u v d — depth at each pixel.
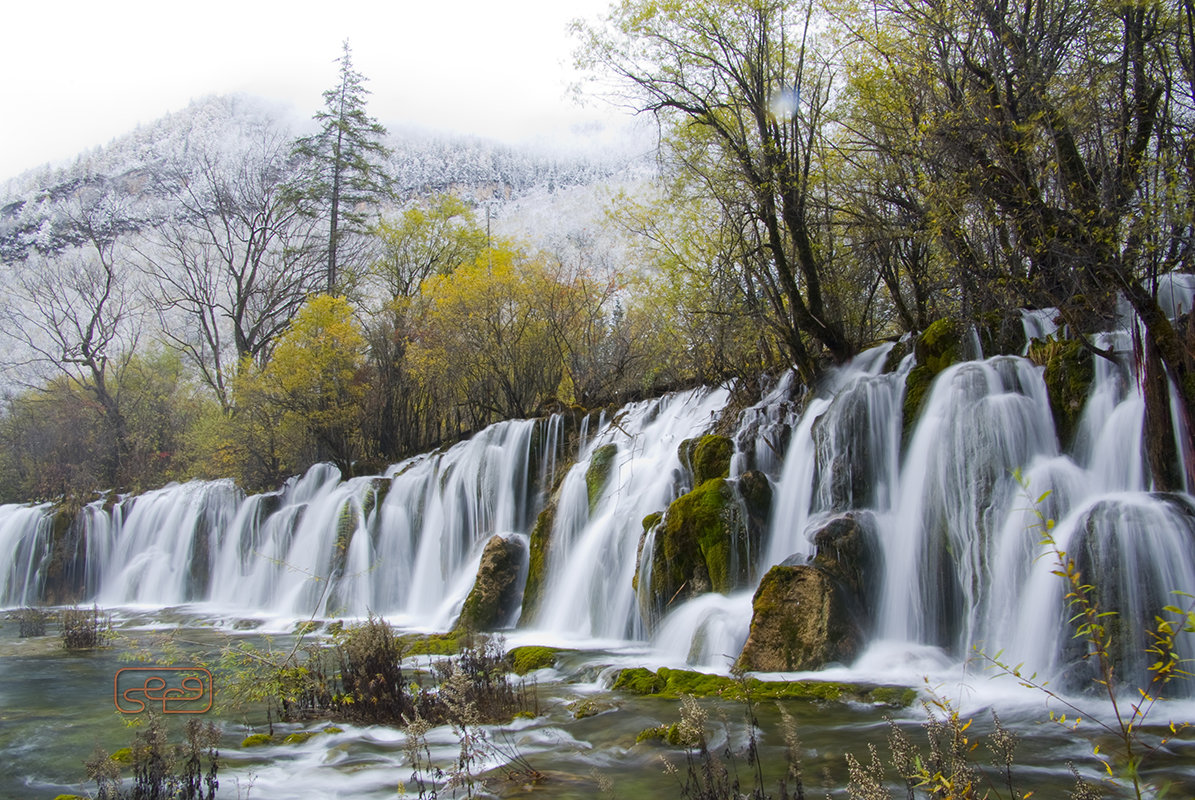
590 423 22.45
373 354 32.56
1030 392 12.52
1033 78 12.66
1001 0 13.35
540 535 18.97
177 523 31.47
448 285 29.14
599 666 12.47
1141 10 12.45
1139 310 10.96
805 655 11.48
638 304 25.70
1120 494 10.38
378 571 24.11
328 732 9.77
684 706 6.92
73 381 48.31
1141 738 7.80
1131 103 12.62
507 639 16.33
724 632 12.64
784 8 17.36
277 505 29.77
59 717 11.30
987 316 14.28
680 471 17.25
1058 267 12.67
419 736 7.79
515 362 27.89
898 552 12.84
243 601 27.86
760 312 17.38
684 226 19.70
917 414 13.50
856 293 19.19
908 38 14.80
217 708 11.46
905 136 15.54
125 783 8.18
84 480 40.28
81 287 49.72
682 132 18.78
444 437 31.45
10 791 8.16
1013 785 6.76
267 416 33.19
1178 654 9.05
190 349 46.25
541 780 7.66
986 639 11.16
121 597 31.00
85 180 174.00
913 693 9.80
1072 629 9.75
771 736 8.62
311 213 47.03
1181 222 10.80
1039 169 12.99
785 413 17.00
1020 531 11.04
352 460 31.64
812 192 18.67
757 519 14.85
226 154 166.12
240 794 7.69
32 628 21.44
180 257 50.44
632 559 16.53
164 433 44.53
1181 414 10.49
